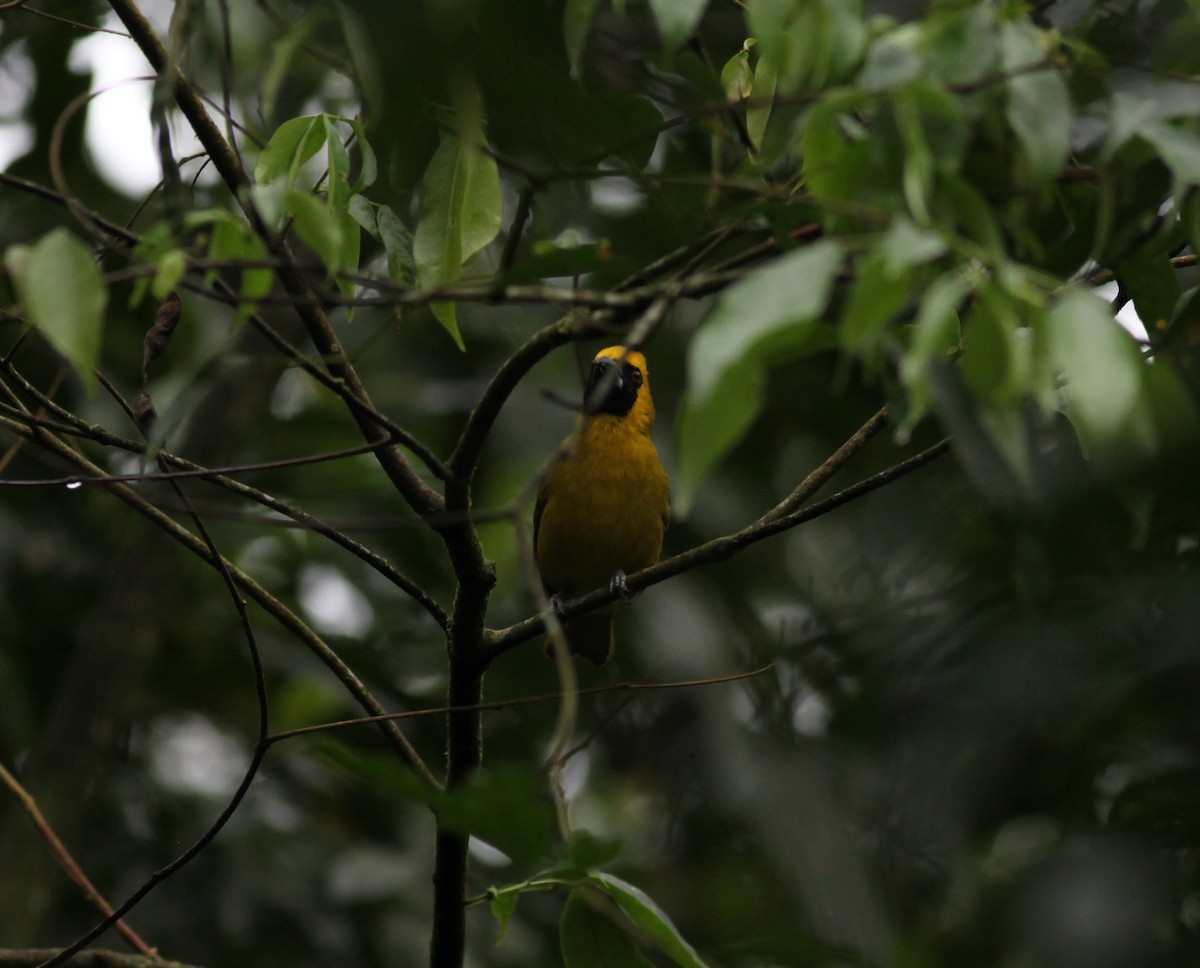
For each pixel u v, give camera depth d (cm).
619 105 686
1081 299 411
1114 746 1023
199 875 1345
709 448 403
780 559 1534
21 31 1362
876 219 443
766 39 467
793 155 598
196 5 684
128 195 1429
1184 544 1003
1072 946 956
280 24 623
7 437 943
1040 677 995
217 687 1564
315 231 523
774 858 1230
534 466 1468
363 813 1534
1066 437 868
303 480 1529
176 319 733
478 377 1579
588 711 1633
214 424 1357
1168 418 472
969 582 1141
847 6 475
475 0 541
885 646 1208
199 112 736
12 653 1452
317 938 1345
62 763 1265
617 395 1322
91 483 644
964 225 450
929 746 1102
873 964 954
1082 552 986
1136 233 604
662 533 1365
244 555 1542
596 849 519
